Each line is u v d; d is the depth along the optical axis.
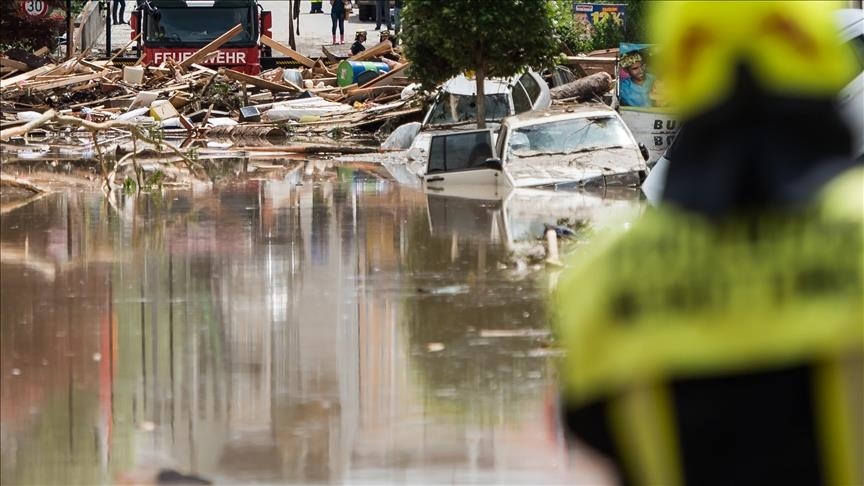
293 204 37.66
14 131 41.53
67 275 25.36
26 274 25.50
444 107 59.56
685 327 4.80
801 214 4.78
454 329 20.39
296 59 98.50
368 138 75.06
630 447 4.88
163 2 88.06
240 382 17.34
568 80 77.38
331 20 133.00
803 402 4.75
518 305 22.09
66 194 40.31
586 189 40.66
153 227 32.34
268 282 24.61
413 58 57.00
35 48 93.19
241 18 88.50
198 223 33.22
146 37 88.25
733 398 4.77
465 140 42.62
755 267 4.77
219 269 26.11
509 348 18.97
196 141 70.94
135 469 13.80
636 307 4.87
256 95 85.06
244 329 20.59
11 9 85.25
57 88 81.69
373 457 14.01
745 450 4.77
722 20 4.83
